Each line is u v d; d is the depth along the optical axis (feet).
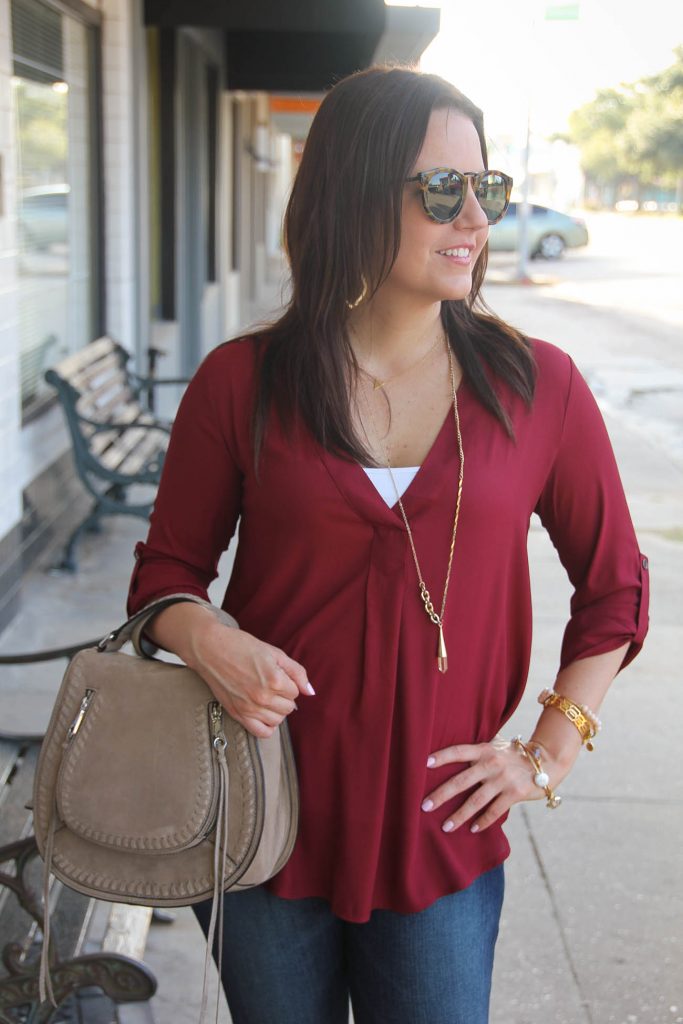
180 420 5.65
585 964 9.82
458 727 5.45
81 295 24.22
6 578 16.93
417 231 5.14
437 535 5.21
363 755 5.29
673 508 24.95
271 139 86.89
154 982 7.85
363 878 5.29
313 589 5.31
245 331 5.70
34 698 14.82
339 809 5.33
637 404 40.06
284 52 40.98
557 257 109.09
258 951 5.53
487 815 5.42
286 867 5.41
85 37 23.81
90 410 20.59
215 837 5.09
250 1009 5.62
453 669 5.36
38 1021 7.88
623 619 5.52
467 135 5.20
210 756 5.08
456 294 5.24
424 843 5.38
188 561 5.70
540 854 11.43
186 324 36.45
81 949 8.21
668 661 16.55
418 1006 5.39
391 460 5.41
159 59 31.45
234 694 5.00
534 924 10.33
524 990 9.47
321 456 5.23
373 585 5.22
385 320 5.42
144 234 27.12
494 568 5.35
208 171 40.88
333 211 5.24
